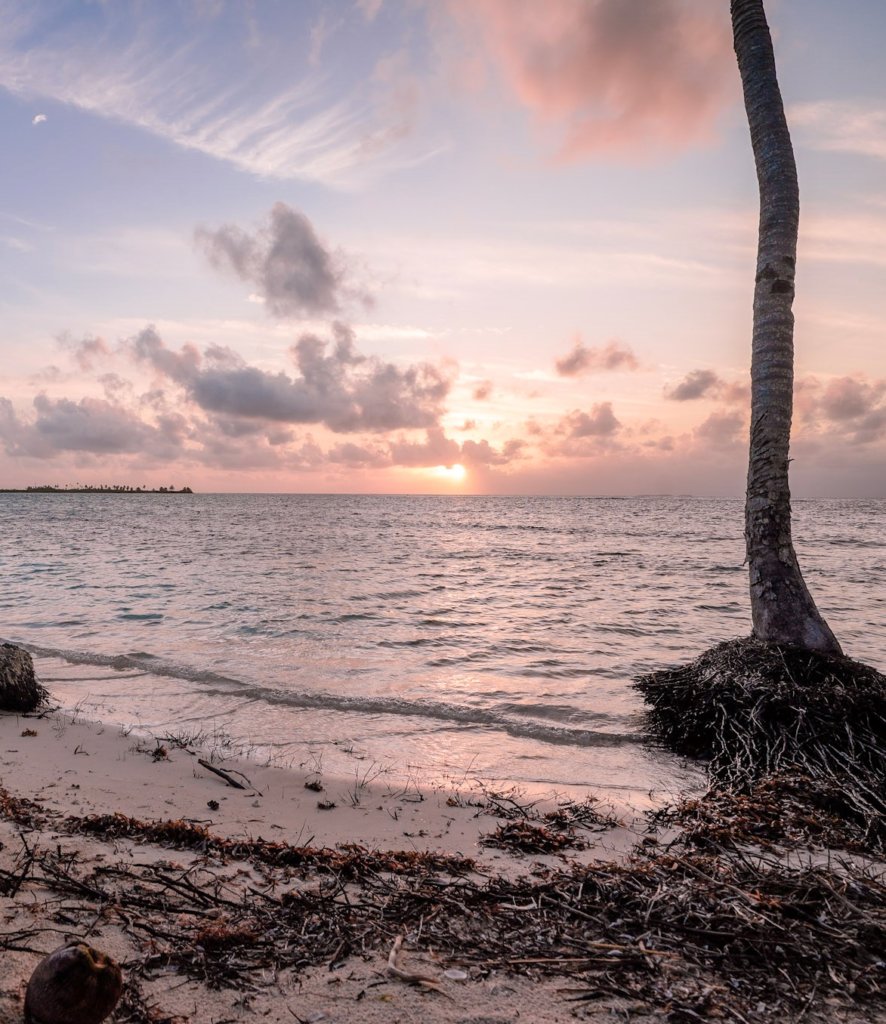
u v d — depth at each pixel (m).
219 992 2.82
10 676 7.68
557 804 5.62
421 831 4.93
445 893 3.75
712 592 19.94
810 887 3.74
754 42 8.55
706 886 3.78
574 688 9.62
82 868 3.92
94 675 9.80
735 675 7.20
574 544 40.91
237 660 10.93
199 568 25.25
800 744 6.36
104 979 2.45
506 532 54.44
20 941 3.08
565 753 7.12
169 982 2.88
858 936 3.29
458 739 7.49
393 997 2.82
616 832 5.02
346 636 13.17
